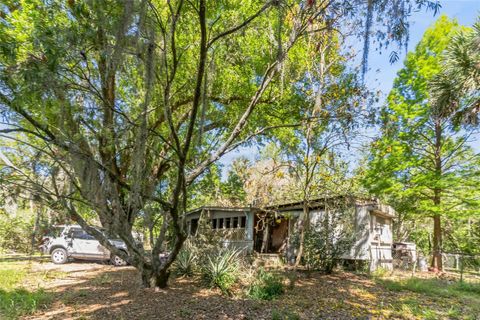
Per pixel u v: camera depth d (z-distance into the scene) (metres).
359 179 12.13
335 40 7.88
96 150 6.14
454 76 9.45
